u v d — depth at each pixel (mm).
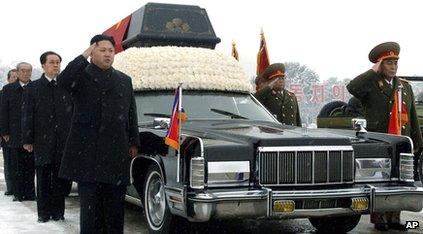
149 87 8195
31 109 7957
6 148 10695
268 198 5781
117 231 6074
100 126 5836
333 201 6074
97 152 5820
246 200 5723
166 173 6242
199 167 5727
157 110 7938
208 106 8047
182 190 5848
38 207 8047
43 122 7859
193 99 8102
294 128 6996
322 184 6125
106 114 5848
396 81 7617
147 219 6891
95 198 5938
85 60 5766
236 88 8461
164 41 10969
